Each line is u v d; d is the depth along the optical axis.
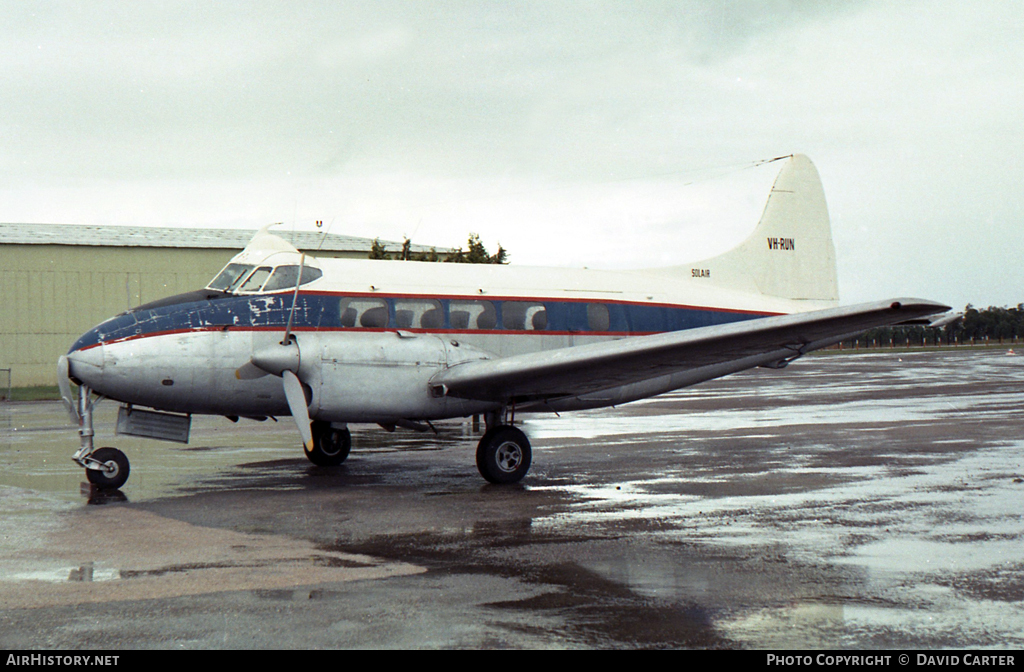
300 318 11.52
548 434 16.50
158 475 11.89
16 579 6.12
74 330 38.44
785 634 4.87
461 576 6.16
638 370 10.75
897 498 9.06
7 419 22.45
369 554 6.88
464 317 12.61
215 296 11.48
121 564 6.56
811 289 16.12
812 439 14.60
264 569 6.39
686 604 5.44
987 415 18.19
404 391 10.95
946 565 6.32
